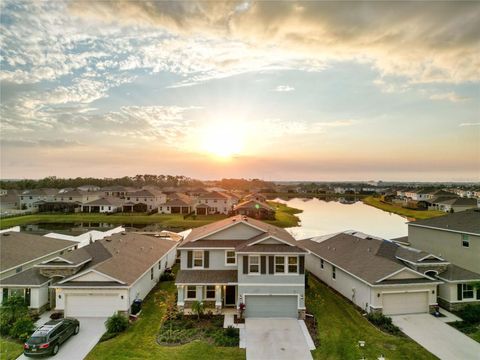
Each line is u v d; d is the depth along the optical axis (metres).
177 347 17.70
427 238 31.44
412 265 24.52
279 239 22.94
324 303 24.61
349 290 25.17
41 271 23.64
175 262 37.12
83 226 69.50
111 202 90.75
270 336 19.14
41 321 21.25
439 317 21.91
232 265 24.31
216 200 89.81
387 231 61.62
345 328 20.28
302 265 22.09
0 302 22.02
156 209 94.25
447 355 17.03
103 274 21.81
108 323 19.64
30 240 31.77
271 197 171.50
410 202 108.62
